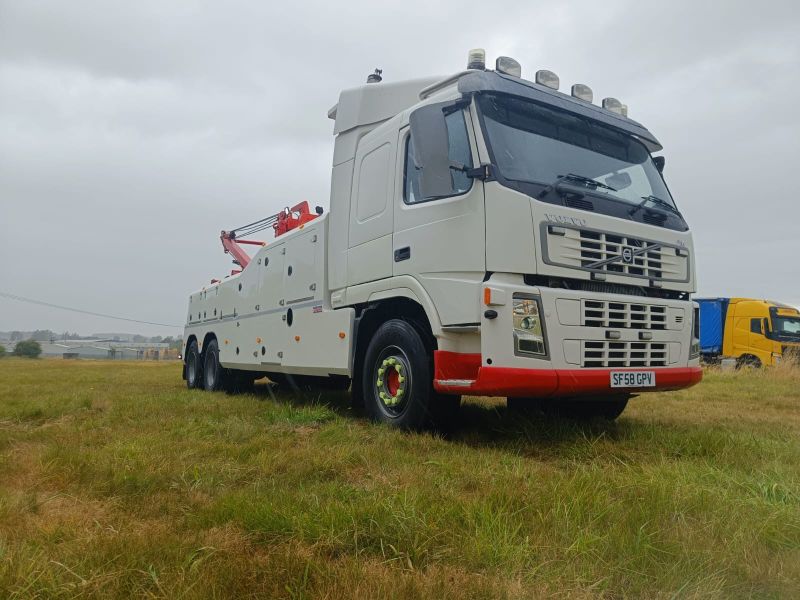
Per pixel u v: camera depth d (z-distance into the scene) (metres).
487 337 4.25
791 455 4.17
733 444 4.40
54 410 6.45
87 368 22.09
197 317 11.30
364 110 6.29
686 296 5.44
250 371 8.95
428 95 5.48
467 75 4.87
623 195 5.21
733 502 2.89
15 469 3.65
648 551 2.27
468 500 2.85
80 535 2.47
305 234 7.03
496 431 5.11
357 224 5.99
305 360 6.80
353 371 5.96
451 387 4.54
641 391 4.87
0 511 2.75
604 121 5.46
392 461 3.82
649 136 5.77
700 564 2.18
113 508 2.91
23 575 2.01
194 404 6.88
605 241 4.68
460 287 4.57
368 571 2.09
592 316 4.53
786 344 19.89
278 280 7.67
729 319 21.25
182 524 2.63
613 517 2.62
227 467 3.61
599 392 4.57
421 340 5.02
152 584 1.99
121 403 6.92
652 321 4.90
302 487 3.15
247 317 8.66
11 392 8.87
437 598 1.92
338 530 2.44
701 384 11.12
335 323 6.20
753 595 2.03
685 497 2.92
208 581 1.98
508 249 4.35
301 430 5.22
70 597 1.90
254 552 2.27
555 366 4.31
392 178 5.53
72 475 3.45
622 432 5.06
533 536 2.43
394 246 5.37
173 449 4.15
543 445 4.61
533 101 5.02
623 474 3.46
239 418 5.76
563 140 5.11
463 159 4.78
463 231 4.65
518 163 4.66
